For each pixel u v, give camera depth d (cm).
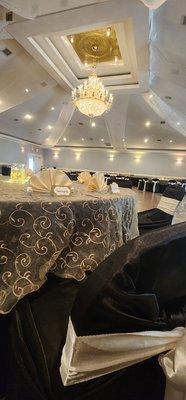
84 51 530
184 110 784
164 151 1475
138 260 33
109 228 100
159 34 434
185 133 1105
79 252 90
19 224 76
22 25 398
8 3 313
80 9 346
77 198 94
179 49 455
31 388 49
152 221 210
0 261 73
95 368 39
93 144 1552
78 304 37
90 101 494
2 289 71
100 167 1659
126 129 1197
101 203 97
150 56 504
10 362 63
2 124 1165
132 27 388
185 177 1470
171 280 40
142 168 1566
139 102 833
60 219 83
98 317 36
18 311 67
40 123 1173
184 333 42
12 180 155
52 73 621
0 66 583
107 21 372
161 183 1033
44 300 73
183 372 38
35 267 77
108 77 643
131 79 641
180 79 569
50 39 476
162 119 956
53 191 96
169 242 34
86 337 37
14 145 1453
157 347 41
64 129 1199
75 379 40
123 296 35
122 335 39
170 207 231
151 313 40
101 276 34
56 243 81
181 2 348
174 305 46
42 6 334
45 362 50
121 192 146
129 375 50
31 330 59
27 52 536
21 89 704
